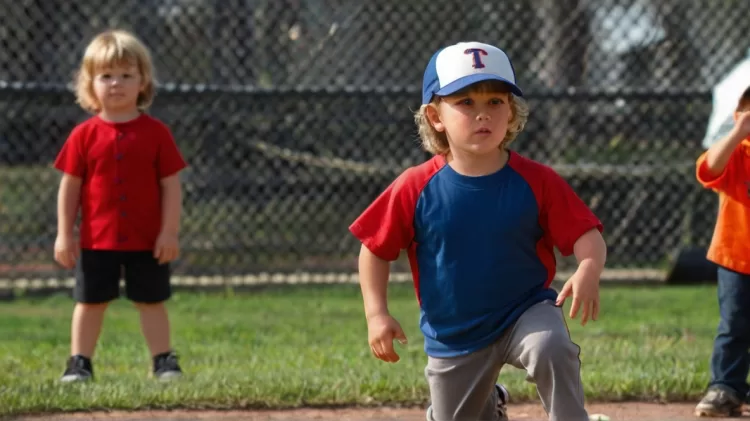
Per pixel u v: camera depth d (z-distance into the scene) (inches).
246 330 935.0
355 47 1197.1
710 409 605.6
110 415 606.2
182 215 1202.0
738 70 645.3
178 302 1120.2
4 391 633.0
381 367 721.6
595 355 764.6
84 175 735.1
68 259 729.0
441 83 461.4
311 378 668.7
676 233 1246.3
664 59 1207.6
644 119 1215.6
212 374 698.2
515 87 454.9
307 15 1194.0
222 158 1196.5
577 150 1212.5
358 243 1222.3
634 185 1240.8
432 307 470.6
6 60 1178.0
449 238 460.1
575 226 452.1
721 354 614.2
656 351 784.9
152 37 1194.0
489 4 1198.3
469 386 471.2
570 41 1198.3
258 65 1197.1
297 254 1218.0
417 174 471.2
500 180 459.5
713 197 1237.1
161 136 741.3
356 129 1196.5
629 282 1237.1
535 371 439.8
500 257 457.1
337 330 933.2
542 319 447.8
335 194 1216.8
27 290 1195.3
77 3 1181.7
